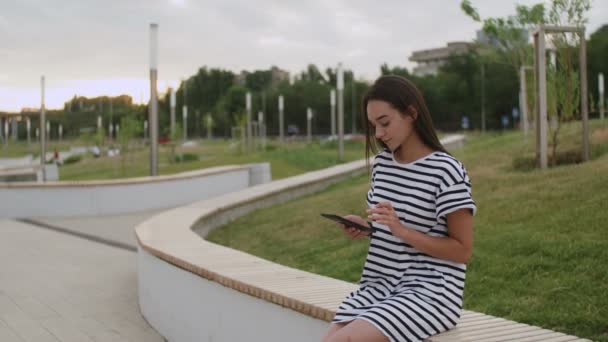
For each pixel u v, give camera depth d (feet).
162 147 176.65
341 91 76.18
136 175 92.53
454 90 231.71
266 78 367.04
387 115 8.82
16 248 33.68
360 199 33.42
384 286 9.27
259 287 12.72
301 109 271.08
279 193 43.93
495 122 211.20
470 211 8.63
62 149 275.18
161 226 25.64
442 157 8.84
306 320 11.34
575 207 21.17
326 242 26.27
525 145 39.47
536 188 24.90
